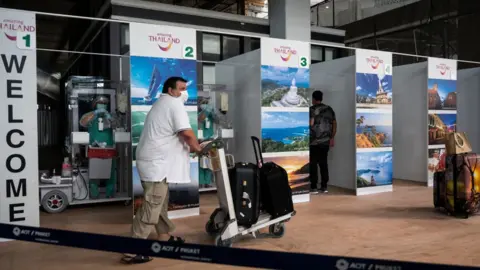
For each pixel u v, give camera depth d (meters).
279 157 5.30
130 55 4.34
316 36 9.28
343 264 1.94
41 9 9.27
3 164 3.70
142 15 7.12
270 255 2.06
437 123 6.70
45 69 11.66
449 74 6.82
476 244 3.54
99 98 5.32
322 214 4.72
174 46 4.59
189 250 2.20
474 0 8.23
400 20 9.77
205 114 5.89
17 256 3.25
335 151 6.45
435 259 3.15
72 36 10.99
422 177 6.76
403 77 7.03
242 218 3.46
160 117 3.21
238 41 8.21
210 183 6.10
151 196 3.19
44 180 5.01
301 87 5.46
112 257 3.24
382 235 3.84
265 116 5.20
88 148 5.16
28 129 3.79
